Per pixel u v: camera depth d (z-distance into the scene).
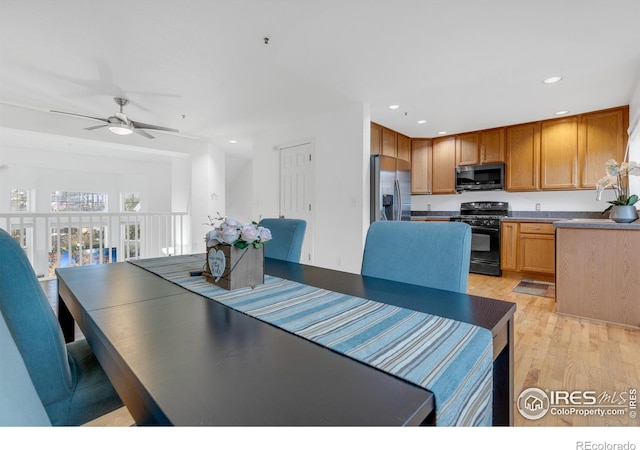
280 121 4.58
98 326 0.85
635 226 2.64
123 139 4.90
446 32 2.32
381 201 3.94
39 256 5.82
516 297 3.62
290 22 2.22
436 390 0.56
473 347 0.73
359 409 0.51
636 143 3.55
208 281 1.32
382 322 0.88
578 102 3.74
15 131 4.06
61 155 7.37
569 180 4.23
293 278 1.42
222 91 3.46
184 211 6.56
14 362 0.55
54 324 0.93
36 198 7.52
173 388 0.57
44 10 2.08
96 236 6.02
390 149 4.92
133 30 2.31
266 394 0.55
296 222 2.02
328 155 4.20
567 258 2.96
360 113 3.83
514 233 4.54
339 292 1.18
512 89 3.37
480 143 5.00
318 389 0.56
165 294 1.16
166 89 3.40
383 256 1.48
